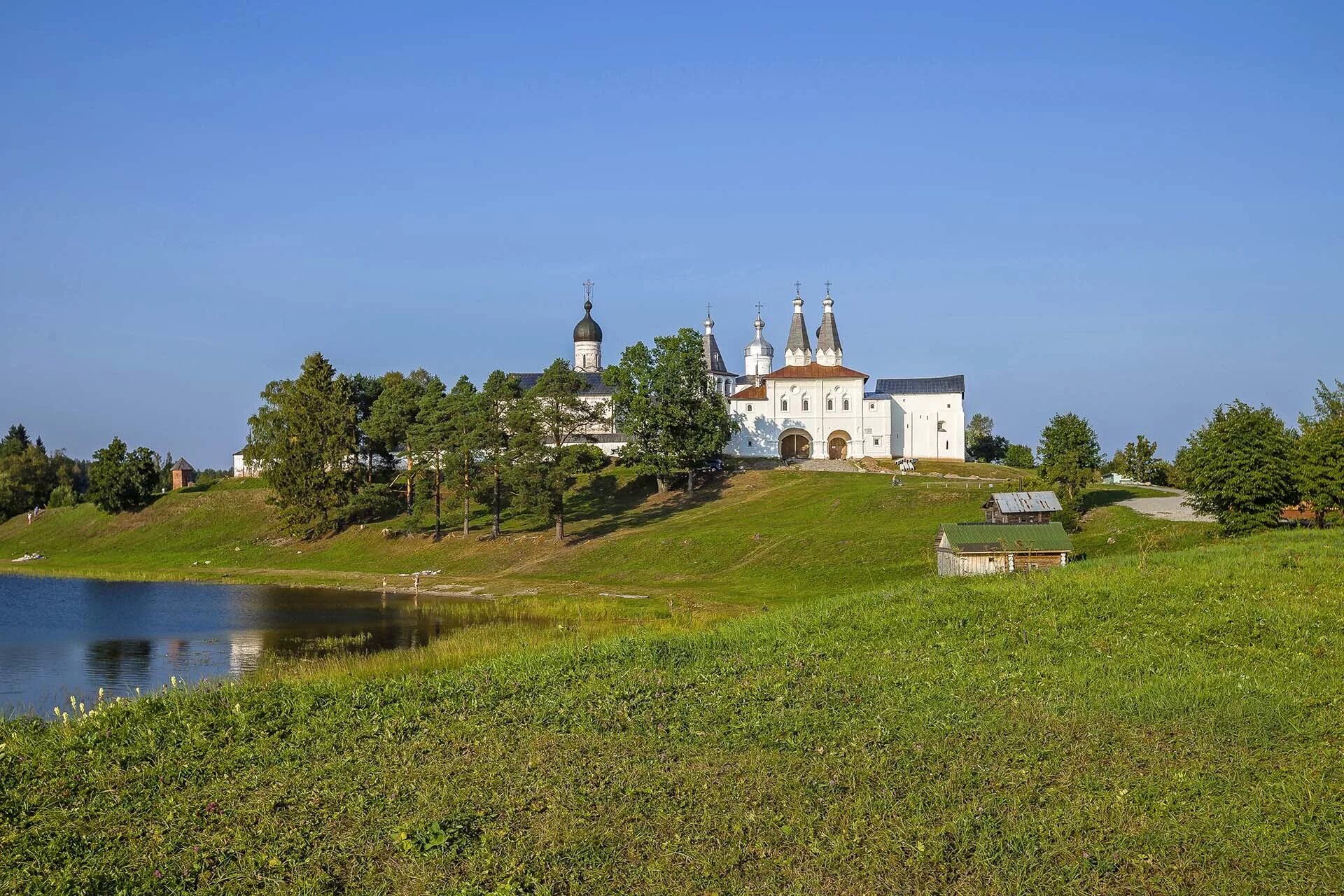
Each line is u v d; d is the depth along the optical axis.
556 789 24.59
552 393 118.19
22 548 142.75
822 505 109.31
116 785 25.97
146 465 150.00
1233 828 21.84
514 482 104.44
